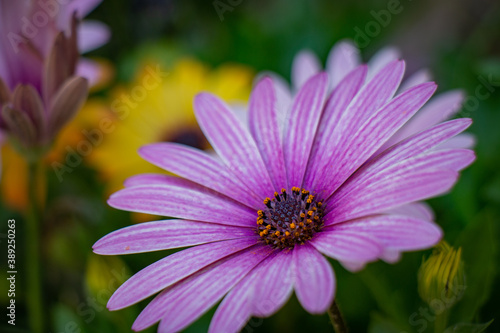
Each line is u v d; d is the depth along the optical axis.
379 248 0.19
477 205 0.27
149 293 0.21
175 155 0.23
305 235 0.22
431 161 0.21
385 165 0.21
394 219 0.20
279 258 0.21
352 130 0.22
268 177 0.23
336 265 0.27
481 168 0.27
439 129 0.21
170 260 0.21
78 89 0.25
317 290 0.19
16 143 0.26
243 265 0.21
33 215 0.26
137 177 0.23
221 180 0.23
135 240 0.22
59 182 0.30
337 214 0.21
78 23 0.25
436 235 0.19
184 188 0.23
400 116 0.21
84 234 0.28
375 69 0.27
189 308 0.20
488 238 0.24
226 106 0.24
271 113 0.24
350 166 0.22
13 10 0.25
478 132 0.28
